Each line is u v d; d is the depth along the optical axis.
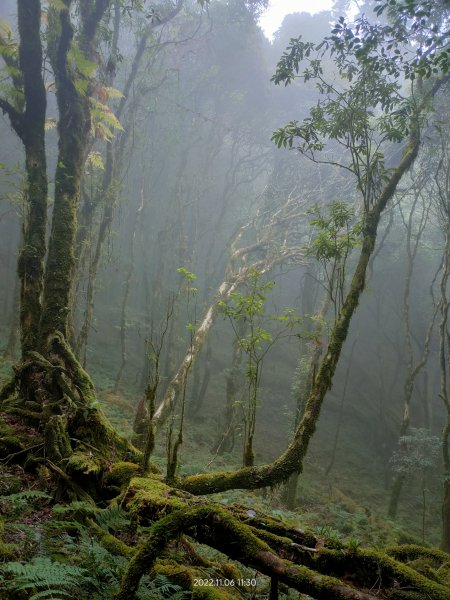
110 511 4.16
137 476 4.88
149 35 14.23
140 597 2.99
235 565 4.62
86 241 12.67
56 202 7.39
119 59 12.02
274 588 3.05
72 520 4.20
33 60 7.18
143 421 9.12
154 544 3.01
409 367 14.85
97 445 5.59
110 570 3.30
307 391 12.08
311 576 2.83
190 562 4.12
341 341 6.09
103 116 8.32
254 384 5.92
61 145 7.64
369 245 6.60
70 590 3.05
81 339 12.64
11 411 6.00
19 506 4.11
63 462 5.02
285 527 3.53
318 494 14.34
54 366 6.30
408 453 13.33
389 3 7.13
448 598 2.73
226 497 7.90
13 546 3.34
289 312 6.64
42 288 7.14
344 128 7.30
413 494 17.97
